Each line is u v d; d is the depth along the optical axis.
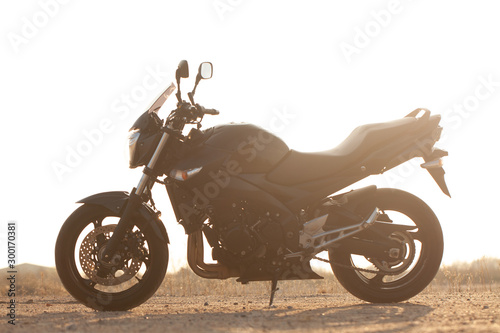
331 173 5.77
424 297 7.23
